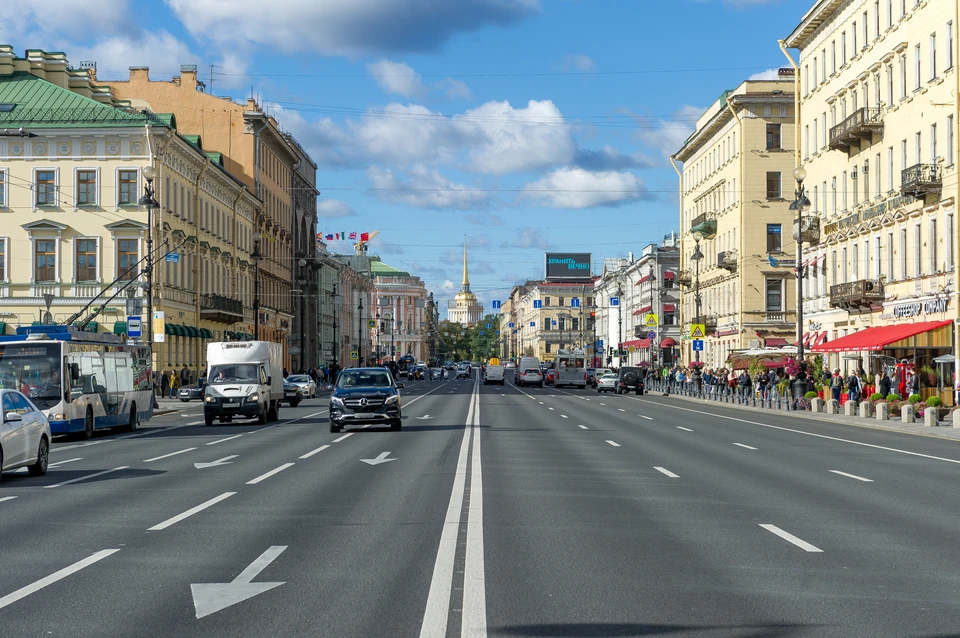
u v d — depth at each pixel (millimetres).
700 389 67312
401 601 8180
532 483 17047
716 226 85812
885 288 51031
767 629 7320
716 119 82000
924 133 46719
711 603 8141
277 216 95688
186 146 63406
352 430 32438
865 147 54062
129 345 35469
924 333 43219
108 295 59188
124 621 7543
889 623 7504
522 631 7258
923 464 20938
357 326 153125
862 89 54656
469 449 24438
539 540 11203
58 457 23344
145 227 58906
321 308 121000
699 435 30109
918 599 8320
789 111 76750
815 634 7180
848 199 56812
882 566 9758
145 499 14961
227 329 75625
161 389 59250
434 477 17953
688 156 98188
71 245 59312
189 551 10516
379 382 32094
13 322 59156
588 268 186750
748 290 76438
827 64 60156
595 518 12938
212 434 31328
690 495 15453
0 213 59406
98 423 31328
